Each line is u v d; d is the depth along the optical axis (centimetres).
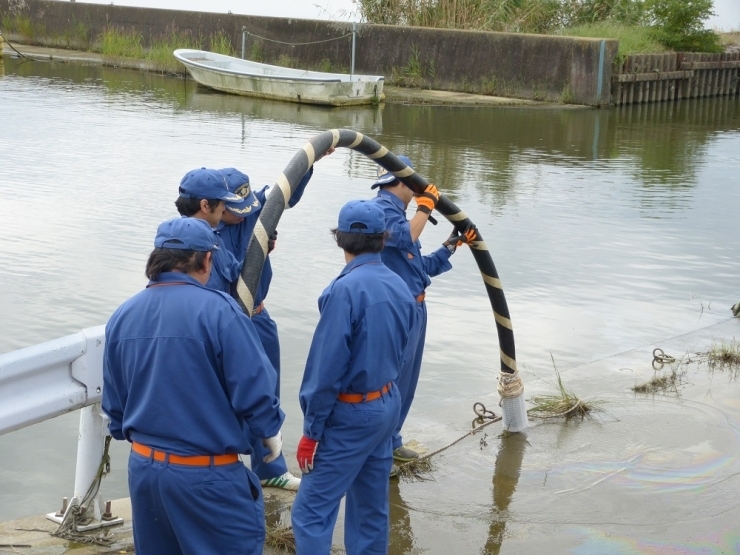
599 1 3275
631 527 449
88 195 1266
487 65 2770
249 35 3092
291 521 421
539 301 905
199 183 422
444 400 676
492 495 484
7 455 582
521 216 1269
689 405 607
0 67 3008
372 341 368
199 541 325
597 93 2669
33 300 845
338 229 385
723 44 3519
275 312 841
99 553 397
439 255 523
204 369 316
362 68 2931
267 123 2127
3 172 1395
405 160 500
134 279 913
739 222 1265
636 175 1636
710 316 869
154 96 2536
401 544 432
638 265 1038
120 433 340
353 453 377
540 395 625
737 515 461
